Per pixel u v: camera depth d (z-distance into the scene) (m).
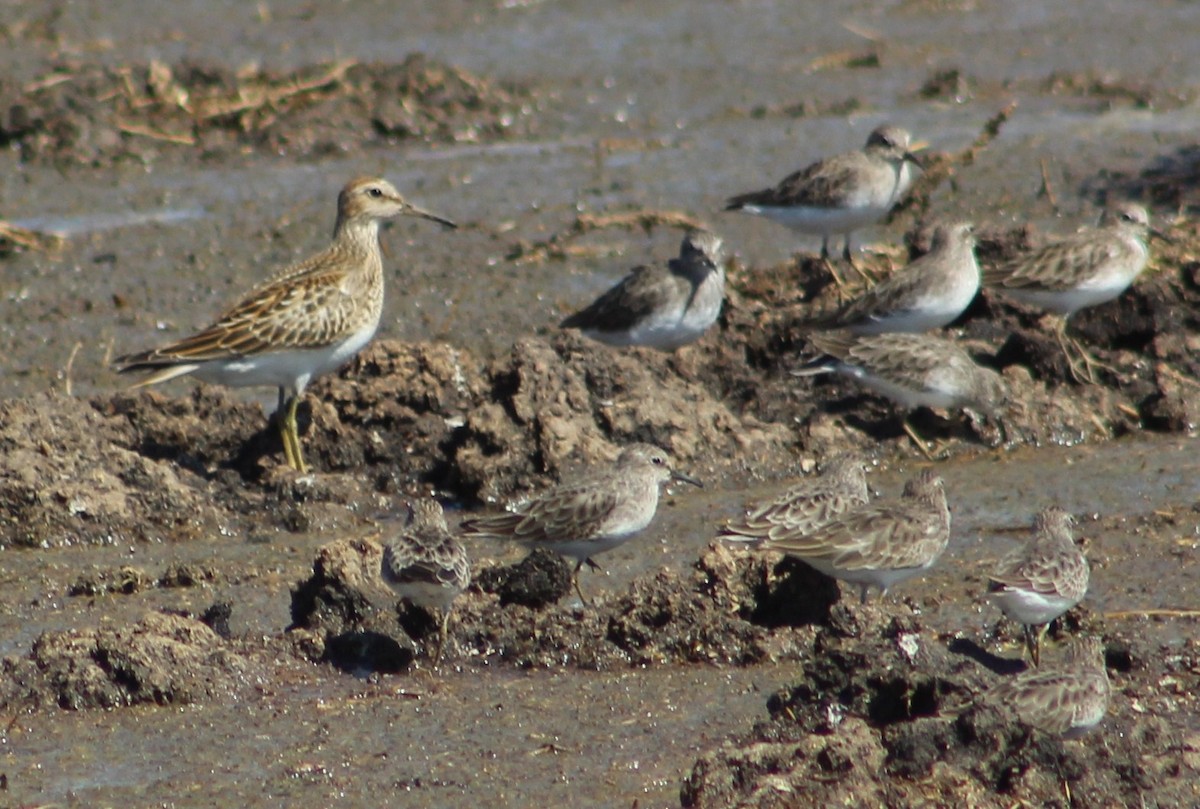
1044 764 9.95
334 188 25.50
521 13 35.25
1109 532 14.63
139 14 34.09
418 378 17.45
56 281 22.06
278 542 15.43
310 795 10.36
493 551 15.02
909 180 22.91
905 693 10.70
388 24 34.19
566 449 16.55
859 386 18.19
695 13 35.28
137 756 10.96
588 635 12.47
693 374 18.44
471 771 10.64
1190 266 19.47
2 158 26.73
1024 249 20.16
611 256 22.66
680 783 10.34
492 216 24.28
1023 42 32.97
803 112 29.05
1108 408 18.02
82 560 14.93
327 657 12.44
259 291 16.83
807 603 12.83
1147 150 25.92
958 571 13.98
